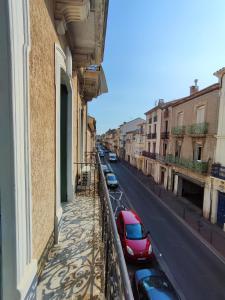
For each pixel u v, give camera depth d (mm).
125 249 9617
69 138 5348
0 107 1532
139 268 9266
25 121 1780
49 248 3178
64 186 5562
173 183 22672
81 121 9305
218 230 13812
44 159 2701
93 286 2580
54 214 3484
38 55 2291
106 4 3645
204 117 16641
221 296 8070
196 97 17859
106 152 73438
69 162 5453
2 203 1606
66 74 4277
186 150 19656
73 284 2604
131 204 18547
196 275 9188
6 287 1653
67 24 3855
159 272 7770
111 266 1941
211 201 15227
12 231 1636
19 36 1620
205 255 10805
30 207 1917
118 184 24281
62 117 5242
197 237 12758
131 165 43625
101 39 4641
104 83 9570
